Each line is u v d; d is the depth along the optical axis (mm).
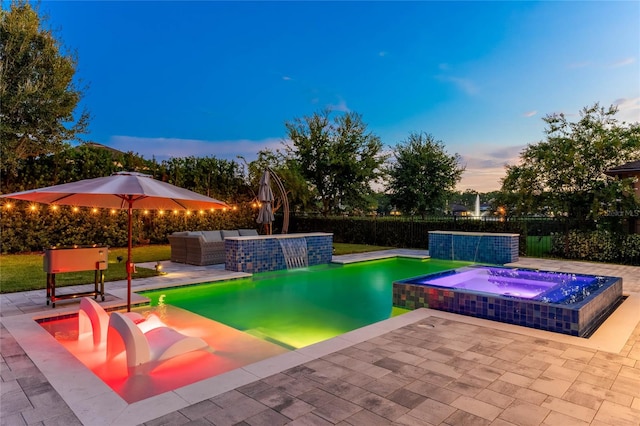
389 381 3014
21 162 12102
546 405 2639
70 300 6074
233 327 5633
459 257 12258
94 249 5988
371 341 4000
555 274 7055
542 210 12969
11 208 11719
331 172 23141
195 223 16078
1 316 5168
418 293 5691
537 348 3801
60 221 12625
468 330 4406
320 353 3643
